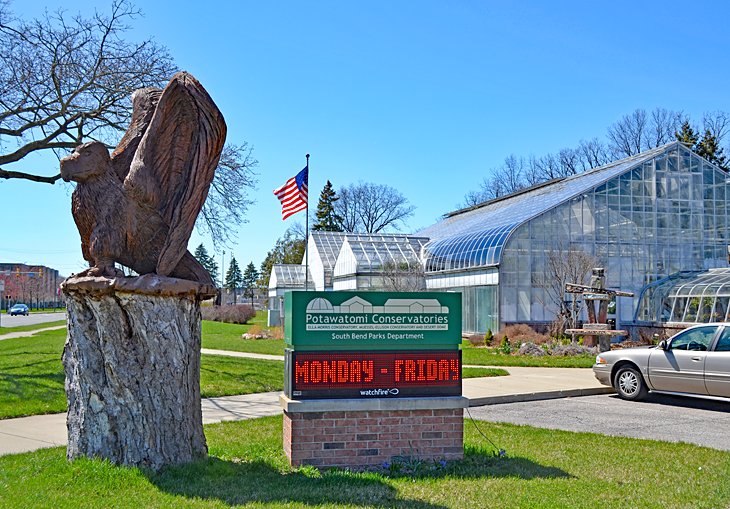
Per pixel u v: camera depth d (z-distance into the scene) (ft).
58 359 60.08
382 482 21.56
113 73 54.49
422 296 25.54
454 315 25.71
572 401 43.98
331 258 168.66
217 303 206.80
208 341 98.32
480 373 55.16
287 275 183.93
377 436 24.64
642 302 115.34
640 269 116.88
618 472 23.34
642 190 118.73
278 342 97.50
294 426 24.04
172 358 22.03
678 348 42.60
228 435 29.89
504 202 164.96
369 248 148.05
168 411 21.90
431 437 25.04
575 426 34.45
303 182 87.71
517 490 20.71
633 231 117.39
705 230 120.88
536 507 18.84
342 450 24.31
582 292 84.23
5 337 107.76
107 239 21.67
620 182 117.70
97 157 21.72
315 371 24.62
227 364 60.90
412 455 24.81
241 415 36.11
